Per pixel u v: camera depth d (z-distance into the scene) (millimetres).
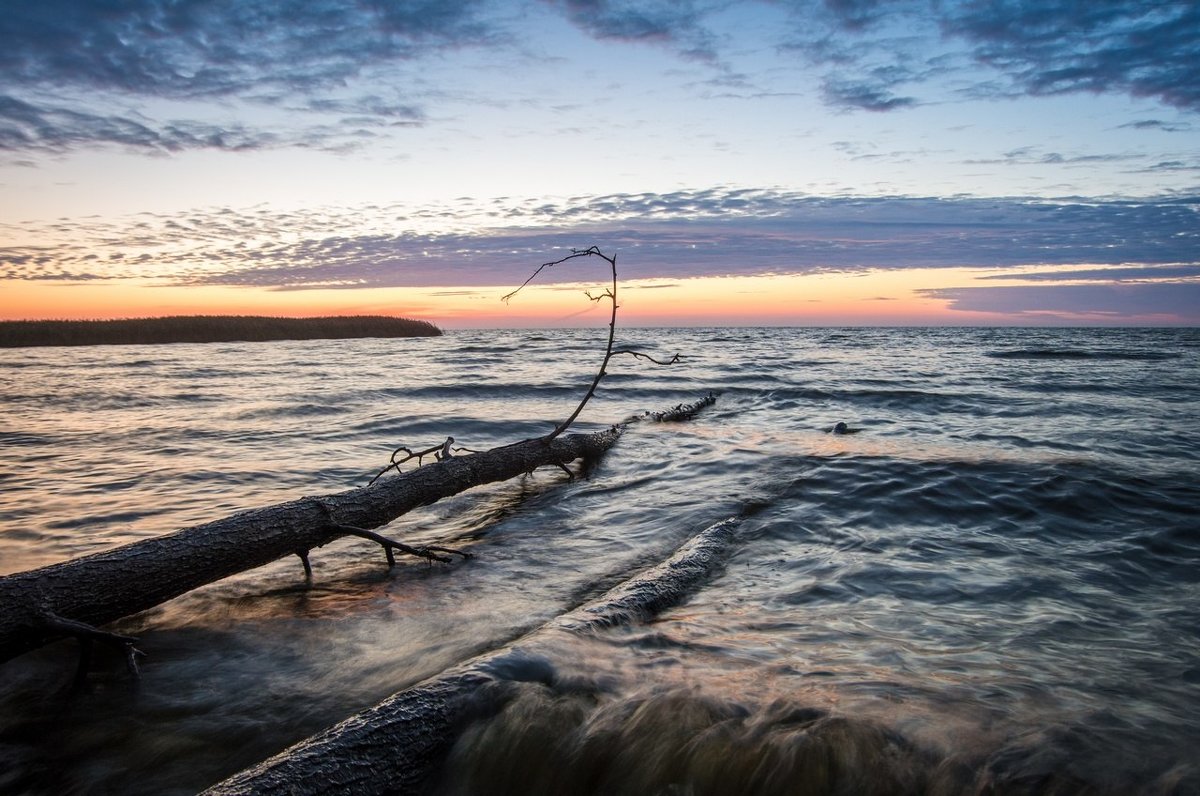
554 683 3100
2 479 8352
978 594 4348
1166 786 2357
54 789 2672
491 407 15727
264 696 3330
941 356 36094
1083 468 7289
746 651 3490
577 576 4980
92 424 13195
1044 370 24766
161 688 3430
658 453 9750
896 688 3037
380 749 2617
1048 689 3049
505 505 7406
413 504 6195
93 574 3771
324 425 12969
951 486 6859
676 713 2818
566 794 2600
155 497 7438
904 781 2436
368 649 3822
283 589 4844
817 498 6691
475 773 2691
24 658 3766
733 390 17828
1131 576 4664
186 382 22219
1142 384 18641
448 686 2984
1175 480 6926
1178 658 3393
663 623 3920
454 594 4676
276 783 2359
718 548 5336
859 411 13867
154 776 2744
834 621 3936
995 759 2510
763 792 2465
